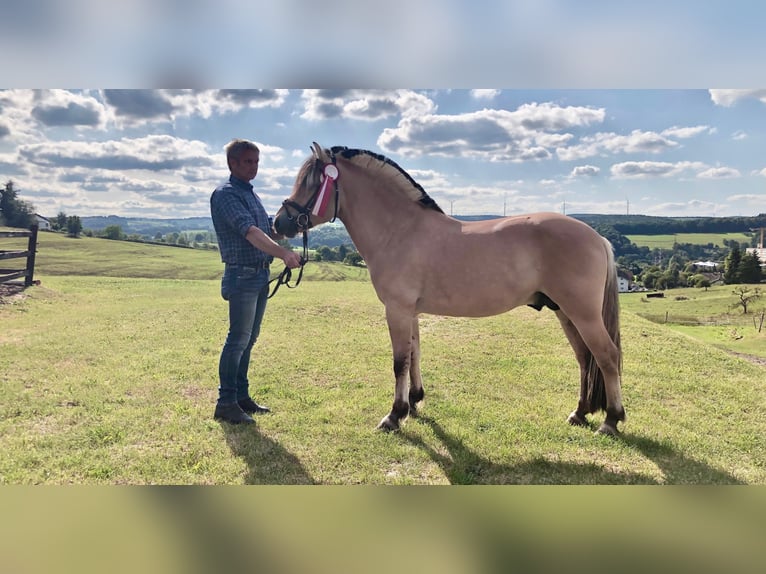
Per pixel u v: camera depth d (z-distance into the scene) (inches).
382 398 165.5
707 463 119.6
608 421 136.6
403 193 141.9
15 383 173.2
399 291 138.7
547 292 131.8
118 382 178.2
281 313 325.1
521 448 127.5
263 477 110.9
